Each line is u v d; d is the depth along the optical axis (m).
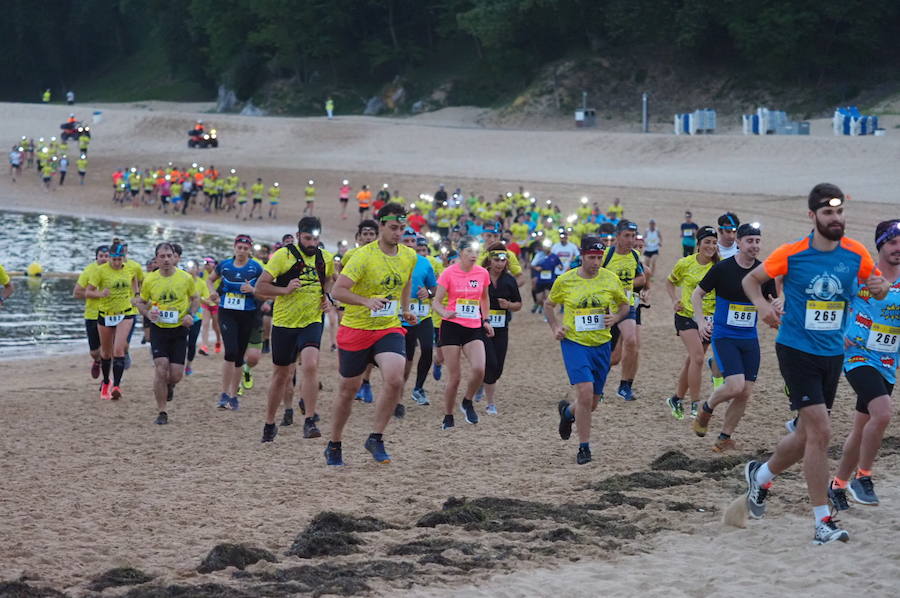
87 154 117.88
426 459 16.53
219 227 77.06
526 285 48.16
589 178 88.94
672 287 18.97
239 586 10.24
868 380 12.25
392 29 147.38
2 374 29.34
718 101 123.56
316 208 86.56
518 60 138.12
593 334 16.06
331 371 27.58
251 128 123.12
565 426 16.77
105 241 68.62
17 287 48.69
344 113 144.75
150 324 23.08
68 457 17.48
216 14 156.12
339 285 14.68
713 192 77.25
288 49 148.00
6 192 94.81
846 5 116.50
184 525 12.83
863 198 69.06
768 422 18.62
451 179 93.56
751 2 121.88
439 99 140.50
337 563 11.07
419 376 22.02
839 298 11.27
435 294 19.30
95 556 11.42
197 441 18.75
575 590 10.03
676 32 128.12
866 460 12.30
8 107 136.75
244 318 21.64
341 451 16.88
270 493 14.43
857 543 11.16
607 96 128.62
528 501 13.41
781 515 12.44
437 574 10.62
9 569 10.94
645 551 11.34
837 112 99.50
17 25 179.12
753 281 11.57
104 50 191.00
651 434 18.08
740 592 9.81
